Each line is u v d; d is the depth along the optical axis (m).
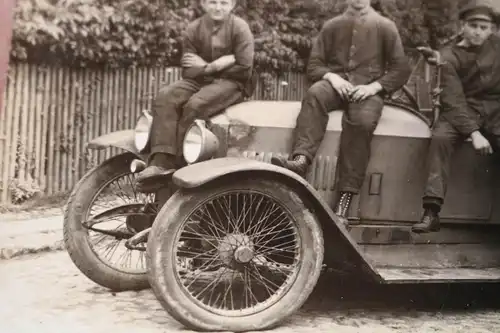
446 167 4.91
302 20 9.86
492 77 5.04
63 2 7.88
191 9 9.32
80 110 8.68
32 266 5.98
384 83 4.83
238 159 4.34
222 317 4.21
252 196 4.48
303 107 4.72
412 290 5.55
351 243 4.34
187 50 5.05
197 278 4.84
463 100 4.94
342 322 4.57
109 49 8.61
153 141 4.80
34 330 4.15
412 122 5.05
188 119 4.74
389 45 4.90
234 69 4.94
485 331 4.46
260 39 9.70
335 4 9.73
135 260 6.18
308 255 4.36
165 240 4.15
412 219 5.01
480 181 5.13
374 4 8.61
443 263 5.04
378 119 4.77
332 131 4.80
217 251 4.34
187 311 4.15
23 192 8.21
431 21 8.56
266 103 5.00
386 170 4.96
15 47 7.59
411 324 4.60
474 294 5.53
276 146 4.77
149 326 4.29
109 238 5.56
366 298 5.28
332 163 4.81
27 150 8.26
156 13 8.98
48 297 4.96
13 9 6.50
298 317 4.64
